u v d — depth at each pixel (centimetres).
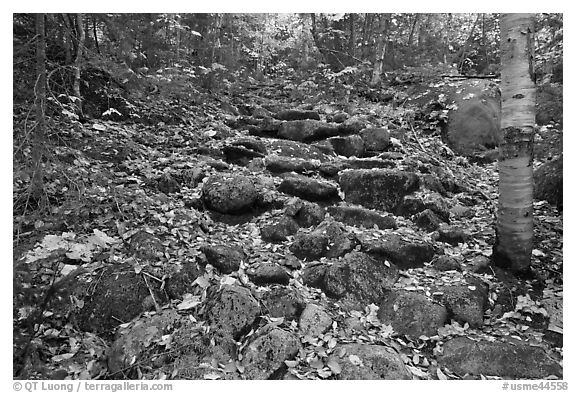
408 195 425
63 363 233
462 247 358
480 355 248
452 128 619
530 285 309
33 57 318
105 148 443
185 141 536
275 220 372
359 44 964
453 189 486
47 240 243
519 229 311
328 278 306
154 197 376
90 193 326
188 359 234
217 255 309
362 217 383
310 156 517
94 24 473
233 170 461
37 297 245
